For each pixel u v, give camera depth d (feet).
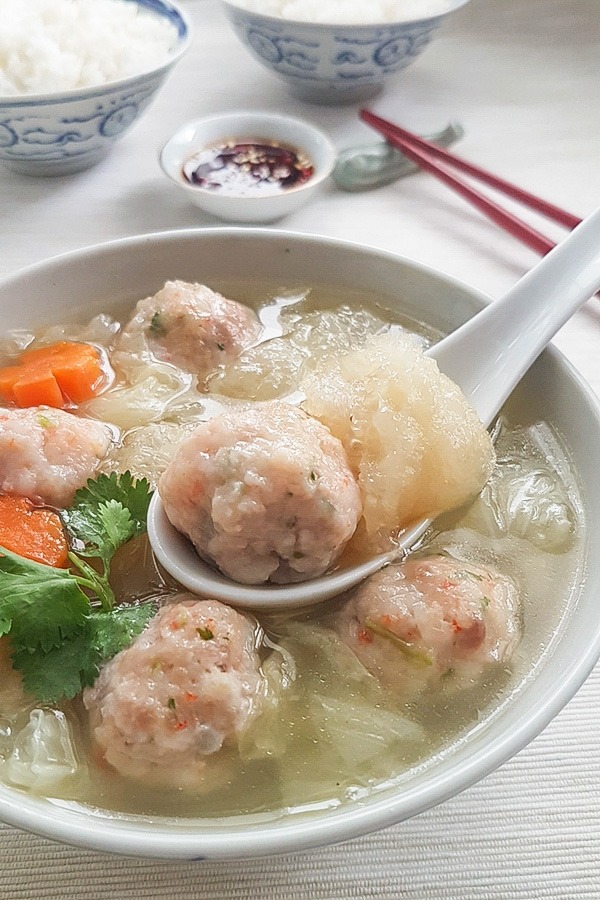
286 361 1.03
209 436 0.82
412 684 0.79
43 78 1.36
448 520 0.90
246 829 0.72
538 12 1.95
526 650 0.81
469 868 0.76
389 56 1.52
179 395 1.01
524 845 0.77
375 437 0.85
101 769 0.75
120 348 1.04
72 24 1.46
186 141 1.43
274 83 1.69
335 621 0.83
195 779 0.75
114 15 1.53
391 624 0.80
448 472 0.86
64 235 1.31
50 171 1.41
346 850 0.76
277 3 1.58
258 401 1.00
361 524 0.84
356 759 0.76
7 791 0.72
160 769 0.74
